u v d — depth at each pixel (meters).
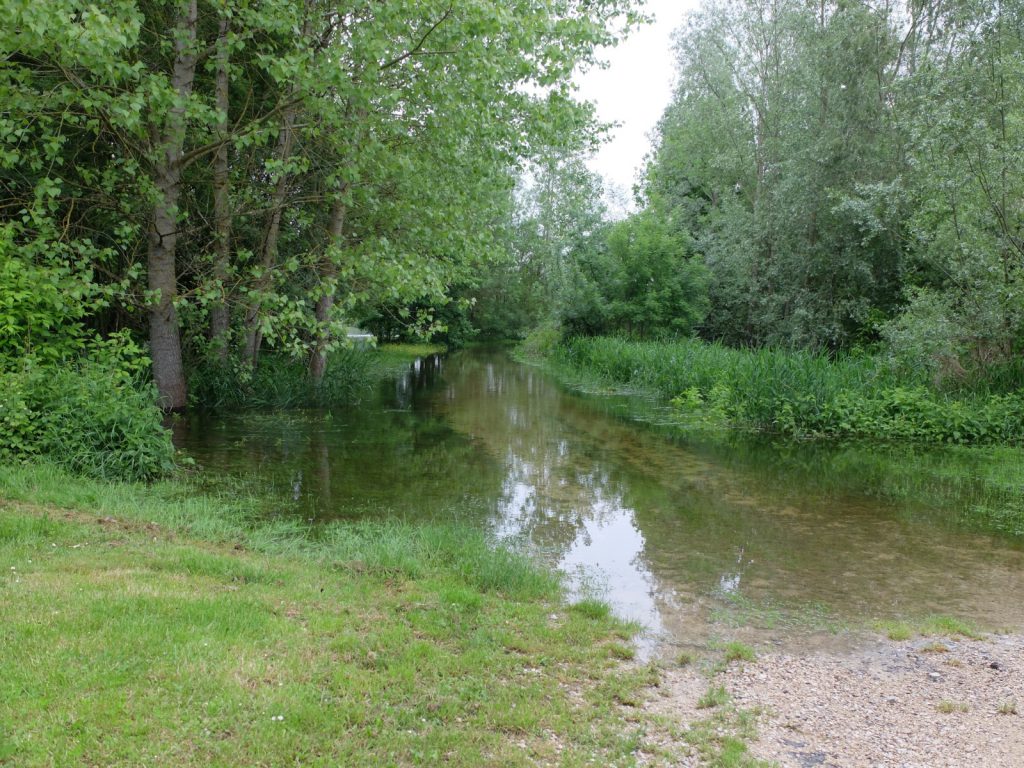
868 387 14.23
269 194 14.00
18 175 11.45
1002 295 13.17
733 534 7.76
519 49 10.34
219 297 11.84
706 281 25.84
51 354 9.01
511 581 5.95
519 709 3.84
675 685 4.42
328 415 14.79
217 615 4.46
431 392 20.05
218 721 3.32
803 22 21.50
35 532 5.85
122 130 10.69
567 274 27.25
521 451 11.91
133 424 8.77
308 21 10.27
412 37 9.80
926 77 14.45
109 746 3.05
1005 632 5.45
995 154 12.62
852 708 4.21
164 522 6.81
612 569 6.65
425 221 12.89
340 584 5.52
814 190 20.03
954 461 11.45
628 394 19.72
